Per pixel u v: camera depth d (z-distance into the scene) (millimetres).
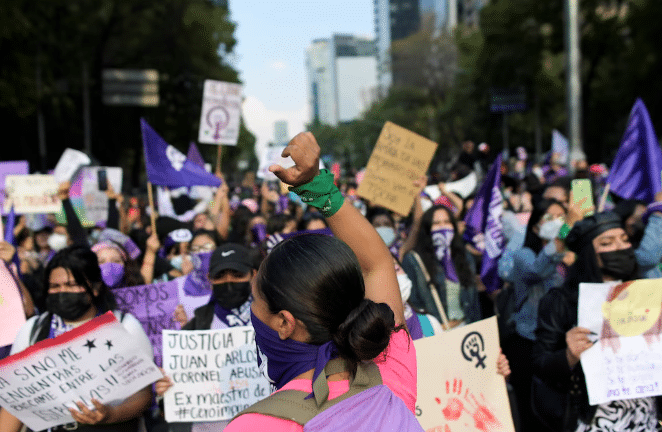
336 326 1503
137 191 23047
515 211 8398
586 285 3168
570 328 3322
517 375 4723
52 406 2738
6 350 3701
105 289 3170
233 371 3535
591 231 3348
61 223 8461
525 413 4602
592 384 3135
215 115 8258
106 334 2654
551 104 47219
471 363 3373
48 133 33094
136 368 2750
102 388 2754
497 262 5785
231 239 8188
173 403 3527
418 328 3496
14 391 2664
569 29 14031
